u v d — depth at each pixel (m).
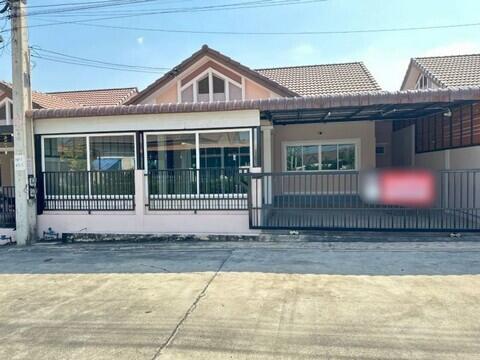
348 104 7.55
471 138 8.46
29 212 8.39
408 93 7.34
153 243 7.95
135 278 5.43
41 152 8.85
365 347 3.18
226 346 3.27
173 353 3.18
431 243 6.86
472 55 13.62
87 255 7.10
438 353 3.05
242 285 4.89
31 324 3.88
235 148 8.58
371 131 12.50
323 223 7.89
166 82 12.89
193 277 5.34
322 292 4.54
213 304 4.25
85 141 9.01
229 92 12.63
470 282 4.77
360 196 7.63
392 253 6.34
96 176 8.63
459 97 7.17
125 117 8.49
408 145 12.84
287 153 13.02
